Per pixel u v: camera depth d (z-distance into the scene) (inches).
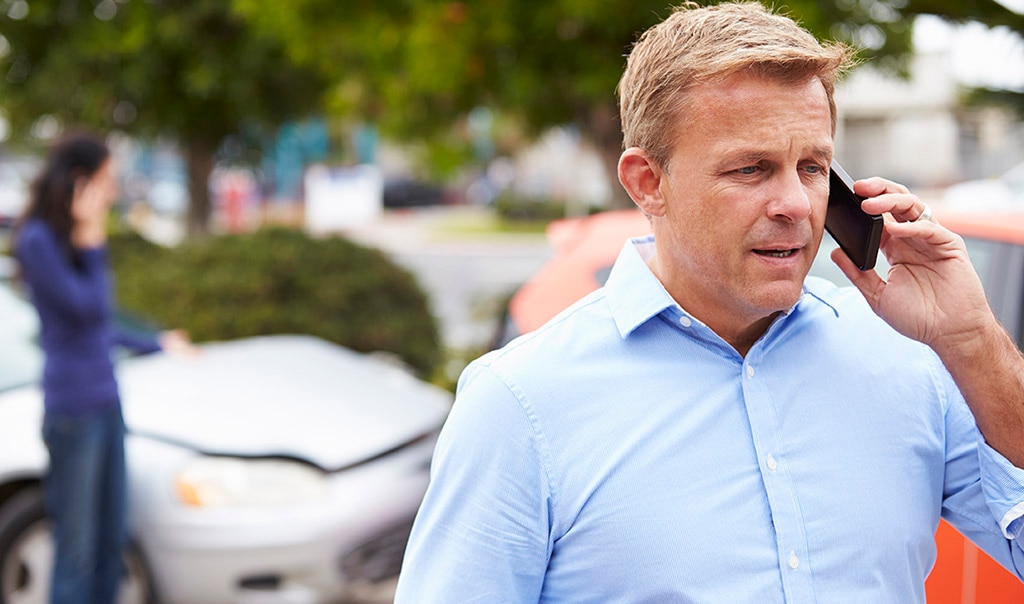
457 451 50.6
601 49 195.2
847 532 50.1
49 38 334.3
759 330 53.6
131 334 160.1
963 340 52.4
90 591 129.2
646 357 51.5
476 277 574.6
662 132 50.0
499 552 49.1
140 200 939.3
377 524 131.1
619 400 50.4
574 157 835.4
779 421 51.2
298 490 129.7
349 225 600.7
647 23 182.1
